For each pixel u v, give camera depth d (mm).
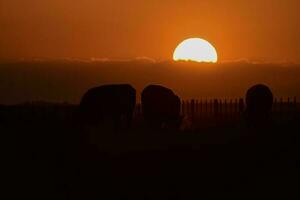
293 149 101250
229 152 99562
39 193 77188
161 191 78000
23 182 81875
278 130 120125
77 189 78938
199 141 112250
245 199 74750
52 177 84500
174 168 89250
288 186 80000
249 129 126938
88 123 126312
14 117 138375
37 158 95125
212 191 77875
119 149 103812
